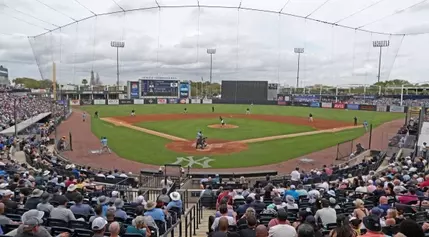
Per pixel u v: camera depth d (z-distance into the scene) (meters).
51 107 63.28
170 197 12.41
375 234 5.42
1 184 12.66
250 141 35.75
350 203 11.17
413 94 92.62
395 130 45.38
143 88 92.75
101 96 107.88
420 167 19.44
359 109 76.62
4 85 133.88
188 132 41.59
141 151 30.59
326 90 122.75
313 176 18.92
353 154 28.72
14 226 7.31
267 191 12.31
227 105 88.12
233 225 7.53
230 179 19.80
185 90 95.75
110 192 14.38
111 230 5.91
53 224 7.98
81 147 32.84
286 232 5.84
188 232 10.66
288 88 118.69
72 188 11.54
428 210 10.30
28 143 30.55
